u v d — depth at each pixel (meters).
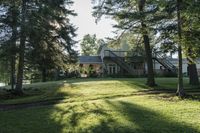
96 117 16.05
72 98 22.72
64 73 48.75
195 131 13.55
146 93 24.72
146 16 22.88
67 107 18.89
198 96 22.09
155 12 22.66
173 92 24.89
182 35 21.55
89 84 29.53
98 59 58.72
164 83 30.55
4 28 25.12
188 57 22.19
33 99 23.05
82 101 21.36
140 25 25.64
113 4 27.84
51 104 20.86
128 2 27.67
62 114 17.06
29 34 24.89
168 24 23.45
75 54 36.50
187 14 20.00
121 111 17.14
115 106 18.58
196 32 21.39
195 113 16.53
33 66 36.91
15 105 21.16
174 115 16.14
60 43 33.53
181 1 20.78
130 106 18.48
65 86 29.09
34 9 25.42
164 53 26.50
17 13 24.83
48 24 26.75
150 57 29.02
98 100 21.33
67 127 14.68
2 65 31.00
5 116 17.22
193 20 20.62
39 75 50.03
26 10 25.14
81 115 16.59
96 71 52.44
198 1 19.66
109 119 15.58
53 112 17.69
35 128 14.73
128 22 25.66
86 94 24.19
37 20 25.45
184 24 21.48
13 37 24.91
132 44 31.67
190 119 15.33
